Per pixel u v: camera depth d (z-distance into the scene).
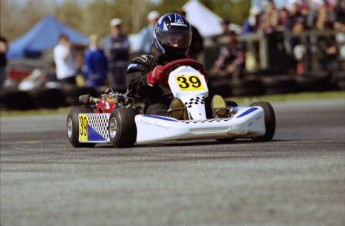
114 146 25.64
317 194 15.34
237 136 24.95
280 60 72.50
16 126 44.78
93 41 65.19
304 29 73.25
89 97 29.16
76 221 13.90
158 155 22.16
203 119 24.86
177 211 14.29
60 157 23.41
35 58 97.12
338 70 74.31
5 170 20.53
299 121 40.38
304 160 19.77
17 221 14.02
